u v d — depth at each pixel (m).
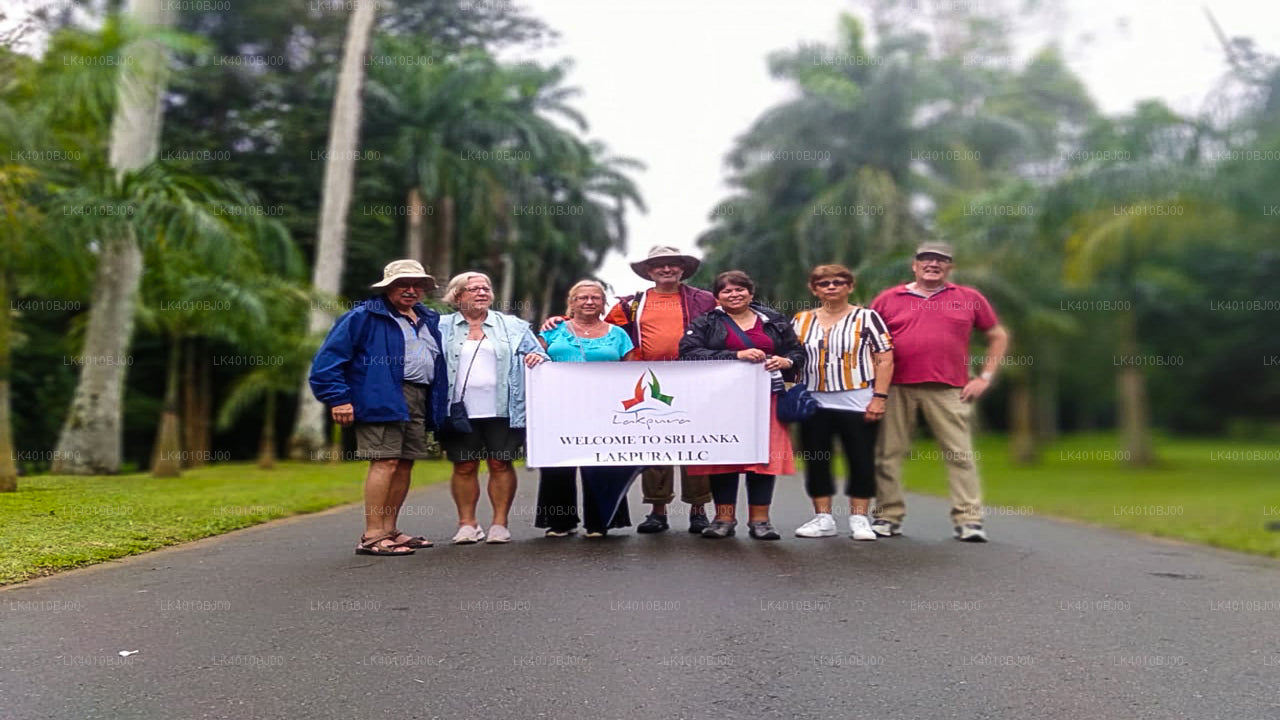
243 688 3.34
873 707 3.21
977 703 3.26
